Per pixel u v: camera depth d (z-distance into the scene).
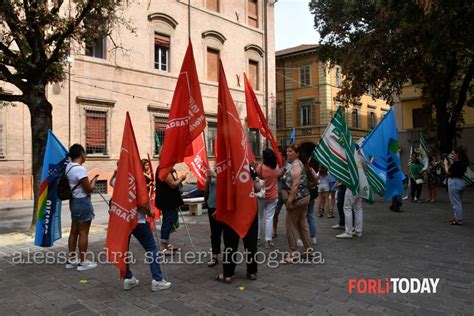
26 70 8.94
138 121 21.36
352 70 16.48
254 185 5.61
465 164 9.16
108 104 20.05
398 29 12.59
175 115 5.30
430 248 6.87
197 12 24.36
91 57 19.47
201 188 6.38
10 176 17.28
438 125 19.59
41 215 6.37
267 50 29.06
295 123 38.97
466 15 9.97
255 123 6.88
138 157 4.95
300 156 6.79
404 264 5.87
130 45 21.00
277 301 4.45
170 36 22.88
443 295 4.56
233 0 26.84
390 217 10.49
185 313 4.14
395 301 4.40
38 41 8.71
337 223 9.68
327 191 10.55
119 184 4.83
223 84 5.09
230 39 26.38
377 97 20.45
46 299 4.63
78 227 6.02
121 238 4.75
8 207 15.18
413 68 16.95
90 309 4.30
